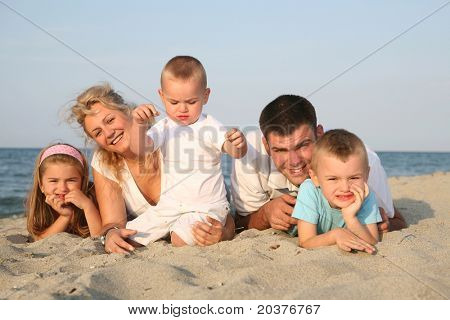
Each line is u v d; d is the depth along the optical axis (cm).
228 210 355
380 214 324
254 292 226
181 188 350
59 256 308
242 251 299
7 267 287
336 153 293
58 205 390
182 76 349
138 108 334
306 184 320
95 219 379
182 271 261
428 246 288
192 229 329
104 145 363
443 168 2809
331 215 315
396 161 3431
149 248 329
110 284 243
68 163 390
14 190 1495
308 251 283
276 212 348
